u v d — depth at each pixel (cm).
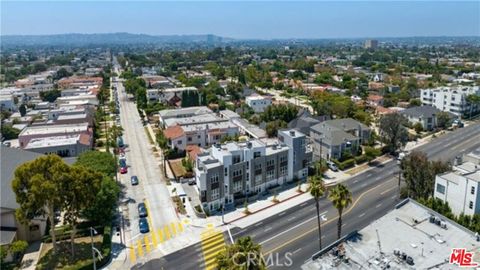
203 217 7331
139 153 11431
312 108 16888
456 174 6800
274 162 8612
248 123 13738
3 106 17125
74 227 6344
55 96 19625
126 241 6525
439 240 4778
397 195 8244
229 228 6944
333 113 14800
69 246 6288
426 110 14250
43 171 5691
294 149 8956
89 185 5894
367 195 8331
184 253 6150
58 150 10094
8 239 6000
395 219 5350
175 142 11288
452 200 6475
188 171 9688
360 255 4491
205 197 7462
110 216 6775
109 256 5988
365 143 11919
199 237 6638
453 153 11088
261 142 8688
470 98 15575
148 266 5816
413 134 13150
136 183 8969
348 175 9612
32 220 6419
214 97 18488
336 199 5394
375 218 7212
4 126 13112
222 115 15350
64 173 5650
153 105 17738
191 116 14238
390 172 9744
